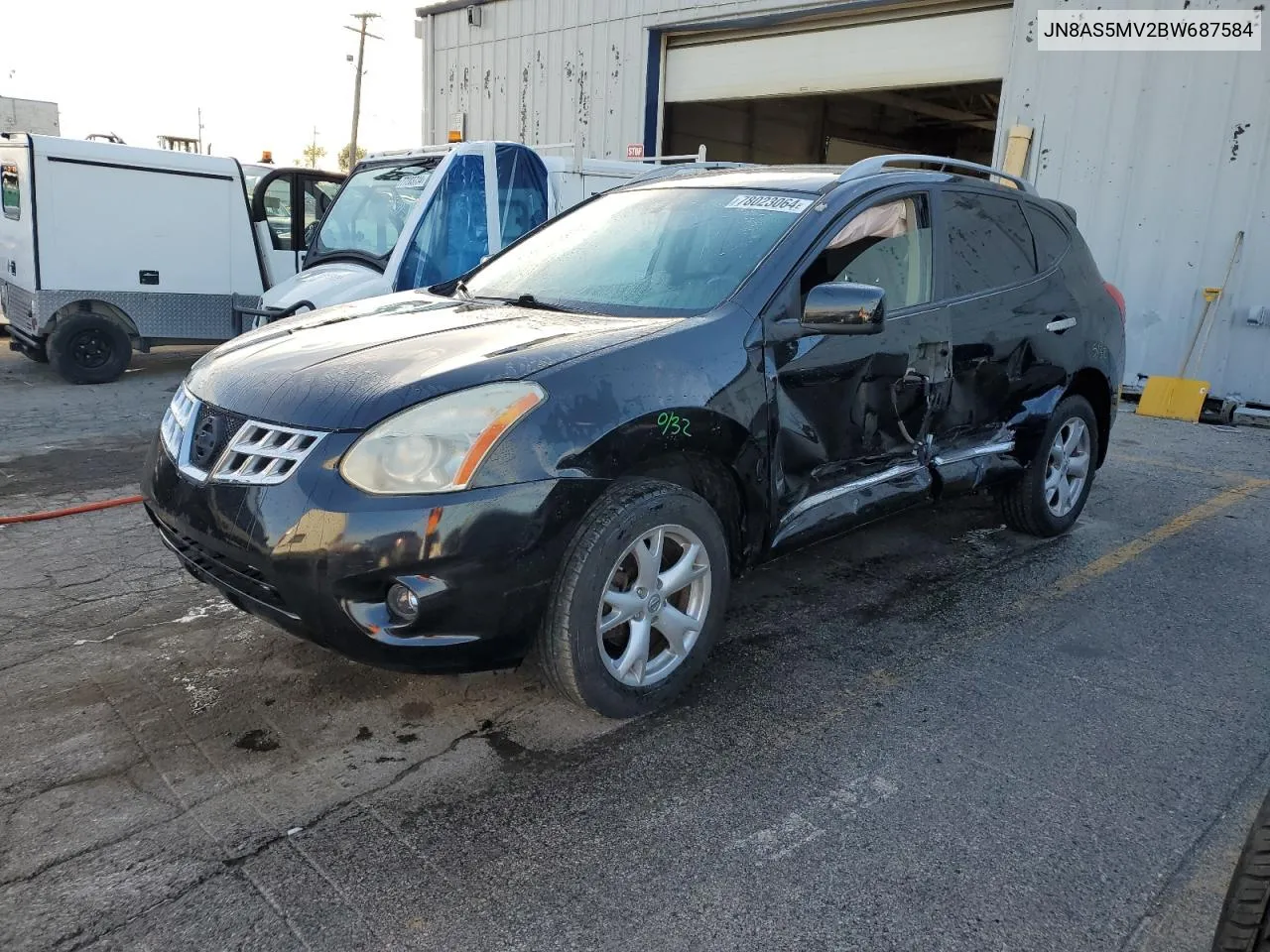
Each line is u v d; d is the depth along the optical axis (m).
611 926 2.26
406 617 2.67
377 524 2.59
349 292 6.70
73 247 9.34
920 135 21.83
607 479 2.87
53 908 2.26
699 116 15.69
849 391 3.68
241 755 2.93
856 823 2.68
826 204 3.76
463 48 16.61
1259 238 9.12
